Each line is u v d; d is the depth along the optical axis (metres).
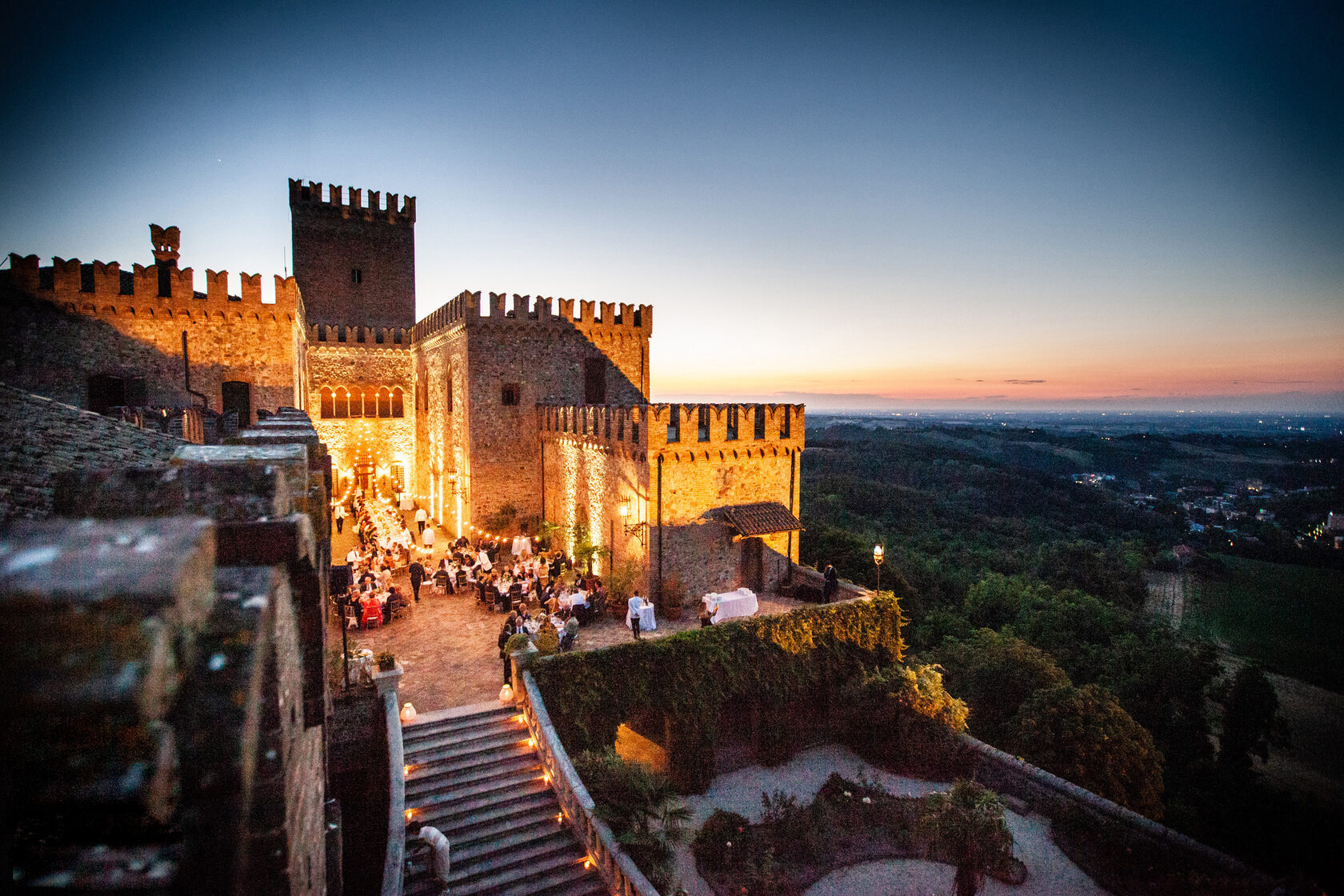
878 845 20.81
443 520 41.72
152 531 2.26
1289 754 32.94
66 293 26.78
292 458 5.07
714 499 27.64
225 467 3.54
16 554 2.00
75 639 1.88
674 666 22.25
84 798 2.07
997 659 30.22
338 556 33.34
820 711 26.66
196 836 2.63
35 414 8.39
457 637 24.23
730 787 23.47
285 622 3.81
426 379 44.19
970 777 24.66
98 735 2.08
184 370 29.00
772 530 27.41
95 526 2.26
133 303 27.94
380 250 49.88
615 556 29.02
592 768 17.62
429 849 14.02
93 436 8.71
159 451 9.60
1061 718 24.86
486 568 29.41
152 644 1.91
